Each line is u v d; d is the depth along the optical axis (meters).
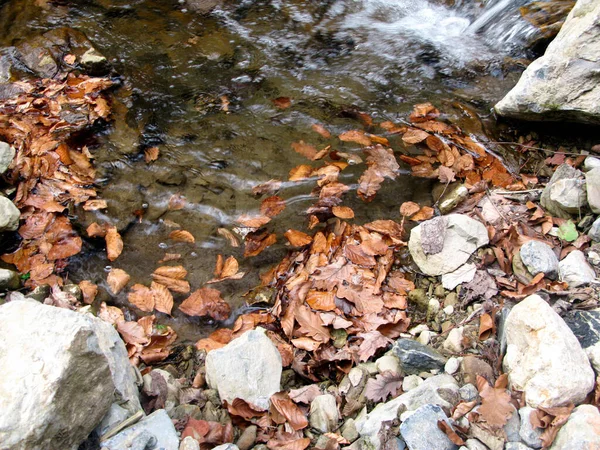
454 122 1.79
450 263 1.40
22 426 0.95
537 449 1.06
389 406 1.15
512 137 1.74
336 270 1.43
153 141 1.76
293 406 1.19
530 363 1.12
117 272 1.49
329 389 1.25
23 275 1.47
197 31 2.11
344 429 1.17
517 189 1.58
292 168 1.69
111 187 1.65
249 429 1.17
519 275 1.35
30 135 1.73
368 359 1.29
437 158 1.70
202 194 1.64
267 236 1.55
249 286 1.47
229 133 1.78
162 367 1.33
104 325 1.17
